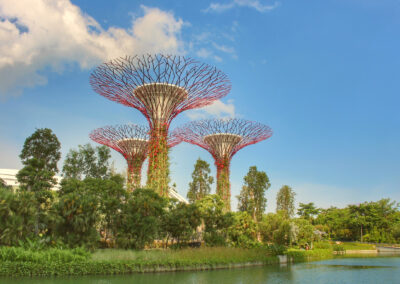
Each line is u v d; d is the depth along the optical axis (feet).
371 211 192.03
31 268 41.32
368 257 109.50
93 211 53.42
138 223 57.77
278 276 54.95
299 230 98.48
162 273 49.70
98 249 56.70
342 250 127.13
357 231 195.93
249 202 134.00
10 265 40.57
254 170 139.13
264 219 98.53
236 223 78.79
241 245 77.25
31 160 60.39
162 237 66.18
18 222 47.67
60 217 50.83
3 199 47.16
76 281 40.32
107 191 62.90
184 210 65.57
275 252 80.74
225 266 59.16
